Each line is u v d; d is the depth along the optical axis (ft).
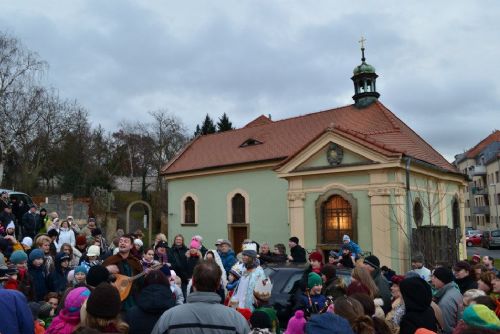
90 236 39.22
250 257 21.62
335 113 78.95
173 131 176.35
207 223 80.74
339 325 11.61
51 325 12.80
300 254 34.88
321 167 56.95
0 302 12.54
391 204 51.85
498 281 17.98
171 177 87.35
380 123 68.49
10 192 59.57
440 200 60.13
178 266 28.99
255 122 103.35
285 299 24.79
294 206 59.67
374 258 21.99
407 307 13.88
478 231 148.05
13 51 106.63
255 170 74.33
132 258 20.38
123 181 182.60
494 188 184.55
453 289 17.49
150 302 12.82
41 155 134.51
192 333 10.39
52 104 131.75
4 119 110.83
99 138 173.68
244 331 10.93
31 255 23.97
